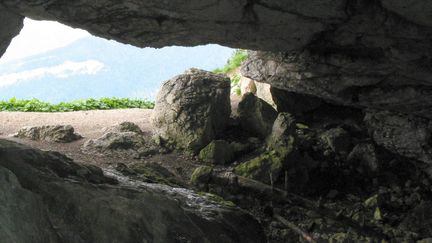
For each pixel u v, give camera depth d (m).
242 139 10.59
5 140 5.51
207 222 6.52
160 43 6.38
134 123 11.17
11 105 13.57
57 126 9.93
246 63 9.25
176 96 10.31
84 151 9.34
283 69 8.38
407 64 6.46
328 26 5.79
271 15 5.39
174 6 5.25
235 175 9.04
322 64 7.42
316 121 11.11
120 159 9.23
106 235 4.79
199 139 9.88
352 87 7.89
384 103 7.93
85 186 5.27
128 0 5.18
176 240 5.36
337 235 7.87
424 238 8.04
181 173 9.32
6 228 3.87
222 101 10.55
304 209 8.66
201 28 5.81
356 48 6.63
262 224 8.12
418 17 5.12
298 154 9.49
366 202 8.88
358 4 5.24
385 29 5.61
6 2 5.19
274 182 9.09
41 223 4.30
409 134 9.14
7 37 5.68
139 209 5.32
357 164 9.92
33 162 5.29
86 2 5.24
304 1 5.07
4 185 4.18
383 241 7.89
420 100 7.54
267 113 10.73
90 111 13.20
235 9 5.27
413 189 9.34
